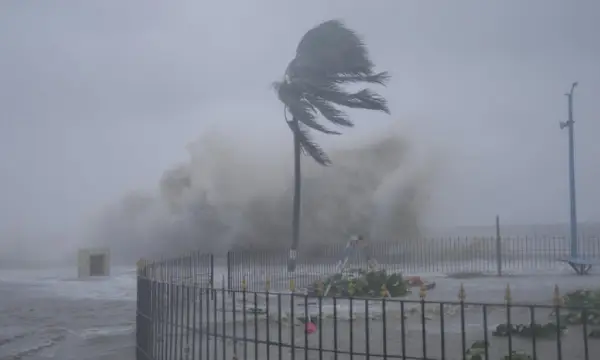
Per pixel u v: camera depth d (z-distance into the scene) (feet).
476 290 58.54
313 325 37.40
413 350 31.78
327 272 74.18
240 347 32.71
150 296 31.78
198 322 31.63
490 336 34.83
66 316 55.06
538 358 28.37
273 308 45.52
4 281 88.43
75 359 37.04
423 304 21.35
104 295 70.59
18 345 42.16
